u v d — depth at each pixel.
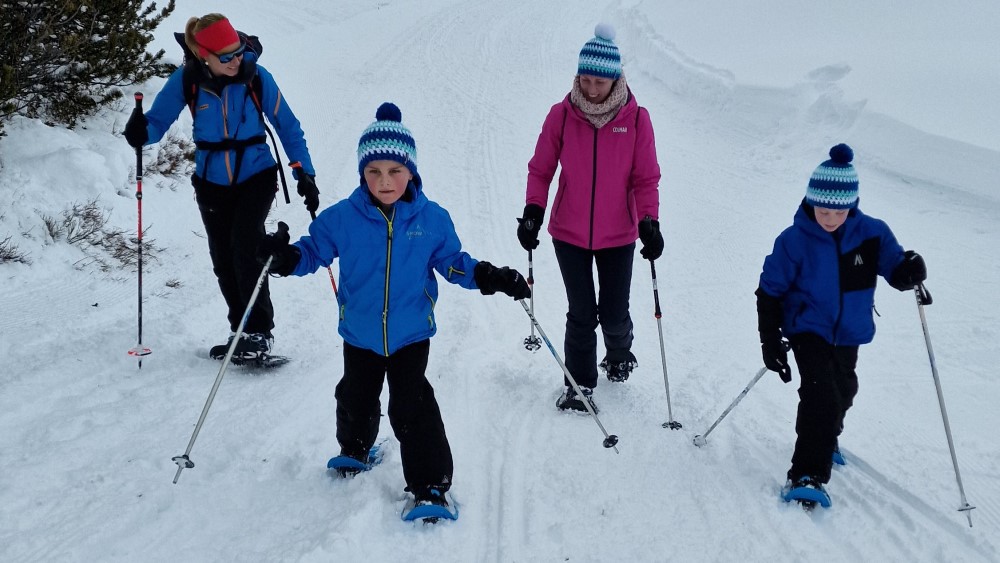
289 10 20.06
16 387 3.95
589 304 4.10
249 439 3.70
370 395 3.32
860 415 4.21
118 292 5.44
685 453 3.78
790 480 3.42
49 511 3.03
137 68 7.52
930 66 9.76
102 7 7.01
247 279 4.32
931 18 11.34
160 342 4.67
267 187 4.38
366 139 3.01
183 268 6.05
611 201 4.00
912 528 3.20
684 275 6.48
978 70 9.45
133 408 3.88
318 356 4.80
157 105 4.26
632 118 3.94
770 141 9.85
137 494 3.17
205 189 4.34
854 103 9.27
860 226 3.35
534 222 4.02
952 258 6.40
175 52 9.80
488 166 9.46
